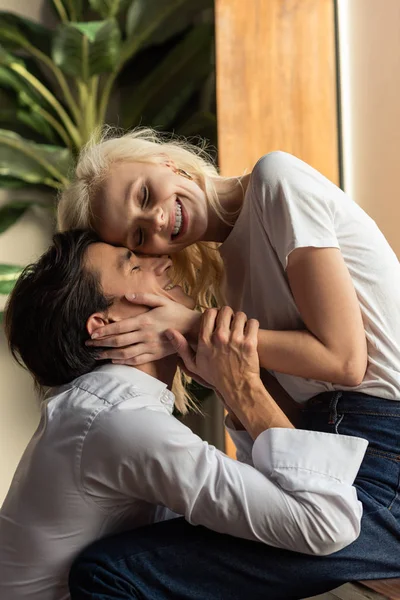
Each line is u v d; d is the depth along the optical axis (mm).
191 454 1452
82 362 1584
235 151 3285
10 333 1640
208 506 1446
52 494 1486
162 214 1747
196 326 1654
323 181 1694
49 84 4137
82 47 3686
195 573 1496
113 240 1791
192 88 4051
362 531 1557
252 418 1596
